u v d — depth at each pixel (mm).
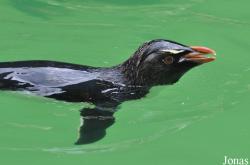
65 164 12703
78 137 13008
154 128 13953
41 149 13172
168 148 13312
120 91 14586
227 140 13656
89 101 14281
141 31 18688
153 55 14555
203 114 14539
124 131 13820
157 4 20547
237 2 20703
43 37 18188
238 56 17266
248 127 14109
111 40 18094
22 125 13906
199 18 19578
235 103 15016
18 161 12773
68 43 17891
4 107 14391
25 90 14375
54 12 19844
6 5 20203
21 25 18922
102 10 20062
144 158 12961
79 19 19453
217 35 18484
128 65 14852
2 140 13422
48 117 14164
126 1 20688
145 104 14781
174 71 14688
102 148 13258
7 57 16859
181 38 18297
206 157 13039
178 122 14203
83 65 15312
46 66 14695
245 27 18969
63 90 14312
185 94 15227
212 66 16625
